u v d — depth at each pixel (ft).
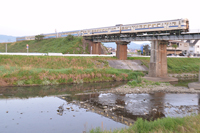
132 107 77.56
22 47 341.62
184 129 45.42
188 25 154.61
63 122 60.13
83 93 106.22
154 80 160.15
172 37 168.45
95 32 243.19
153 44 180.55
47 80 134.41
